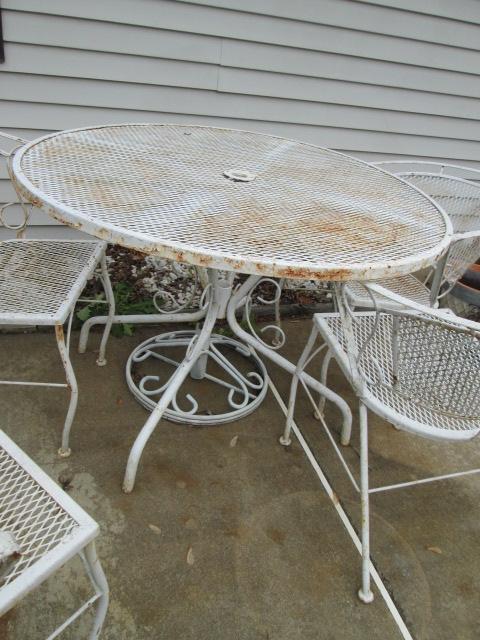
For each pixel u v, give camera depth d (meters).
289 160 1.45
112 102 1.73
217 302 1.30
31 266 1.30
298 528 1.21
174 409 1.50
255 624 1.01
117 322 1.58
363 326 1.25
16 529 0.70
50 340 1.71
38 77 1.60
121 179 1.11
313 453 1.43
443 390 0.98
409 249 1.03
